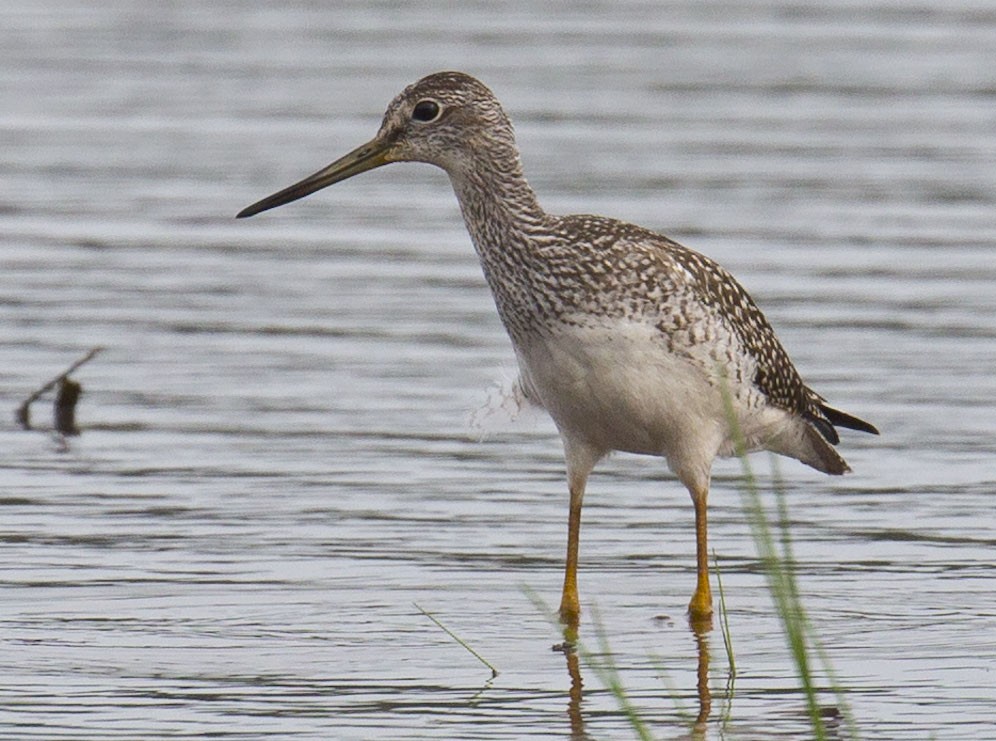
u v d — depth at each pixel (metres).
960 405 16.33
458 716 9.96
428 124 11.80
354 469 14.85
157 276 20.25
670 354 11.42
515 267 11.54
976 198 23.23
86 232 21.78
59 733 9.59
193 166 24.41
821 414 12.82
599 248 11.30
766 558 9.80
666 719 9.96
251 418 16.09
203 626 11.47
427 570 12.66
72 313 18.89
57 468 14.85
